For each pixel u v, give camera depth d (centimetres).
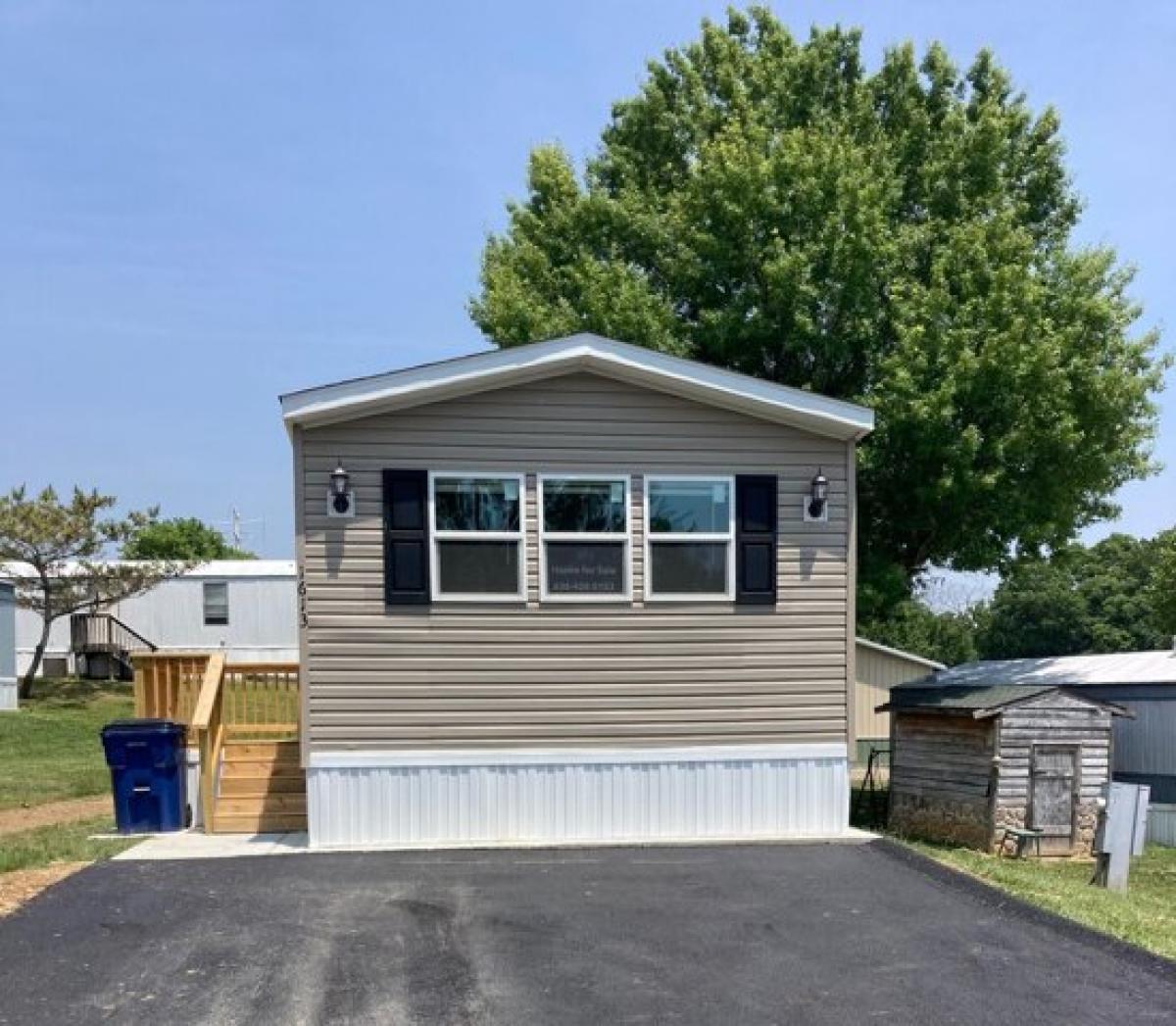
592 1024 465
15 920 620
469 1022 465
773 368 1462
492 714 892
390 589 882
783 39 1686
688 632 919
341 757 873
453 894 694
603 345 895
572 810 898
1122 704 1745
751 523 931
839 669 938
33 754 1727
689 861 808
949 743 1262
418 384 877
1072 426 1298
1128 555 5147
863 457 1306
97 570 2491
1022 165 1584
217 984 511
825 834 920
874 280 1384
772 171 1379
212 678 987
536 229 1723
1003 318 1273
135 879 733
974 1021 477
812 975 536
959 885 731
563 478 909
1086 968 554
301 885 717
